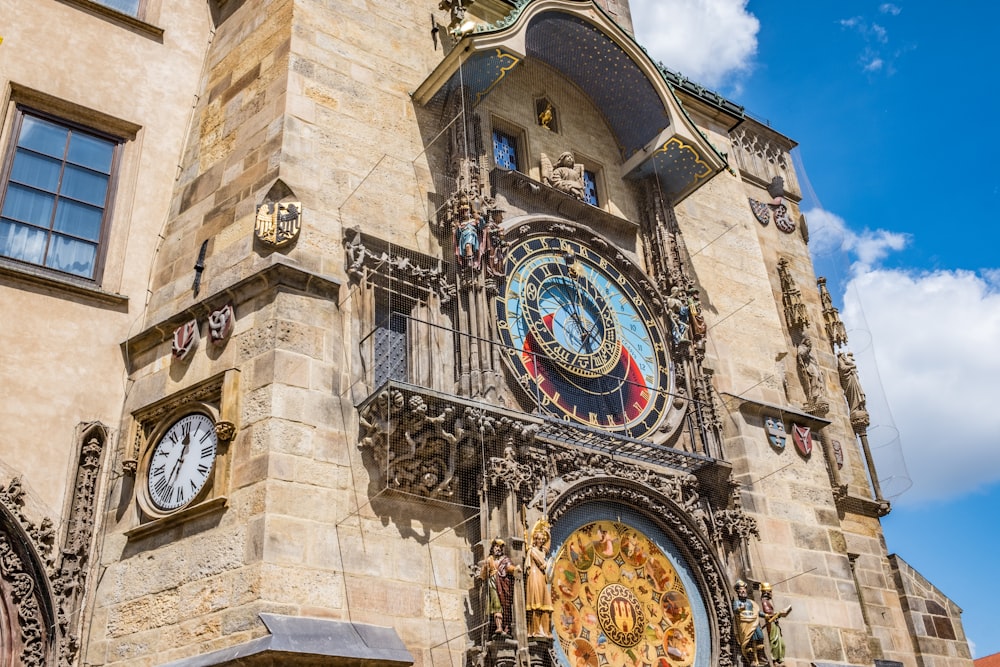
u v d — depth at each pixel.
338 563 15.41
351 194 19.44
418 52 22.67
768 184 34.94
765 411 23.34
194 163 21.03
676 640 18.59
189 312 18.16
